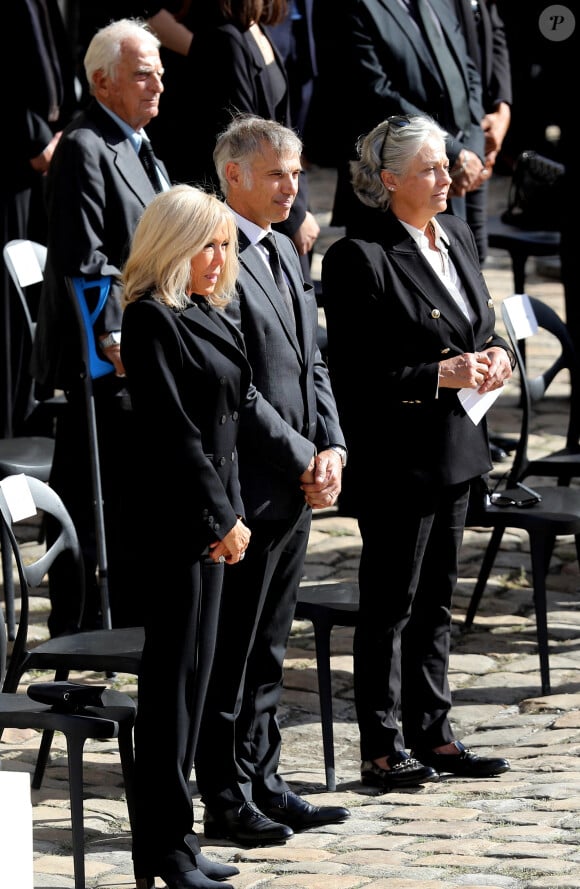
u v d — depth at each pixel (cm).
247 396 1416
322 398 1556
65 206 1930
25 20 2592
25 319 2227
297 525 1517
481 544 2572
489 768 1680
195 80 2267
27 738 1855
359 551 2533
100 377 1981
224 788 1510
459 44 2494
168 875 1348
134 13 2606
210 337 1338
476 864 1378
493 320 1652
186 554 1332
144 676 1359
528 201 3050
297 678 2036
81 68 3152
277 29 2586
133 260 1338
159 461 1320
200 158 2283
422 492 1591
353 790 1670
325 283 1594
